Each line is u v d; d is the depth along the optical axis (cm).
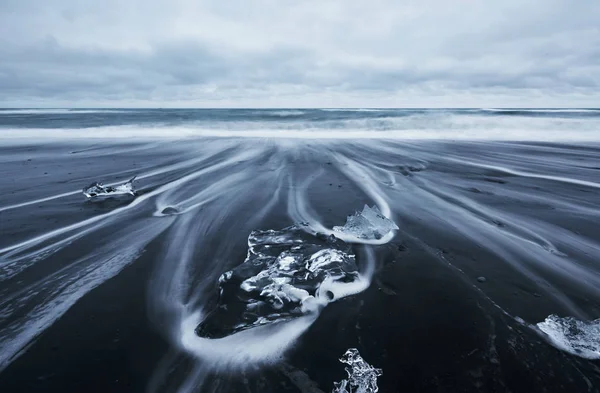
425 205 552
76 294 300
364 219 450
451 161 910
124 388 205
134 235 430
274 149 1109
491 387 204
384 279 325
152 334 251
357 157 968
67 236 425
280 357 229
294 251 362
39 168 826
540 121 1541
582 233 438
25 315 270
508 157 965
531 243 409
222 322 259
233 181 704
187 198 588
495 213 514
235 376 215
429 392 201
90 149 1116
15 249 386
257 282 304
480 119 1606
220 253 382
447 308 279
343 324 260
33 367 218
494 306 282
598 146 1145
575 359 224
